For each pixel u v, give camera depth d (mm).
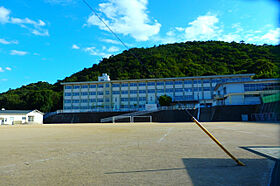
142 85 76875
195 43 186375
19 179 4023
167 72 79375
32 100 87062
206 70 111188
